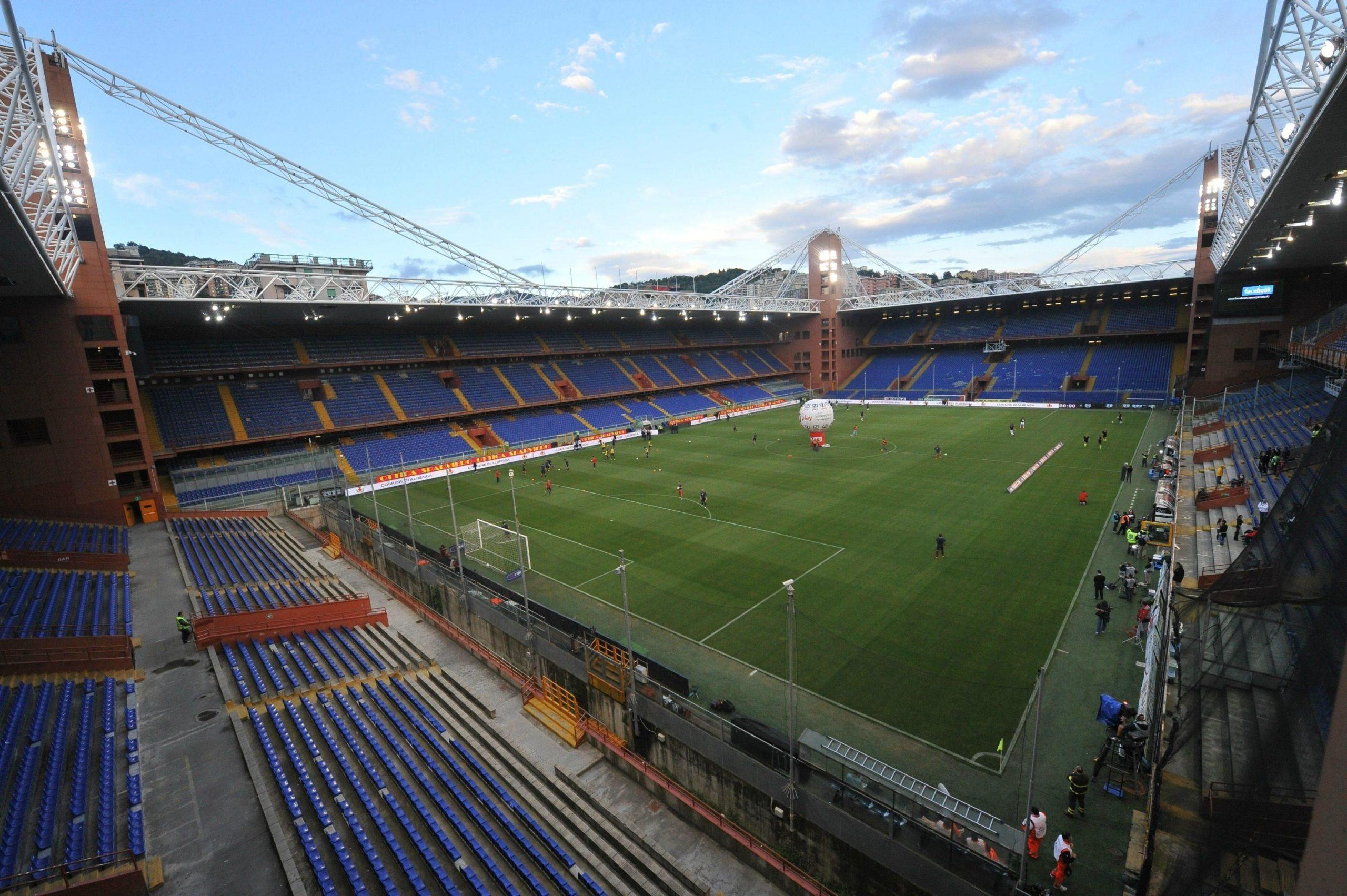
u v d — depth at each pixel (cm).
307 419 5684
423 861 1420
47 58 3428
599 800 1764
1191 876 745
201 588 2823
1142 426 6178
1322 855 246
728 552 3253
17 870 1195
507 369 7719
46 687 1827
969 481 4419
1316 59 1545
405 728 1947
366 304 5278
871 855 1385
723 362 10175
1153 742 1298
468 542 3569
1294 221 3072
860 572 2900
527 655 2266
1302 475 1052
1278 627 913
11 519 3366
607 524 3847
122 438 3819
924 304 9812
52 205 2288
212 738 1716
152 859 1294
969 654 2172
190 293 4547
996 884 1252
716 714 1756
